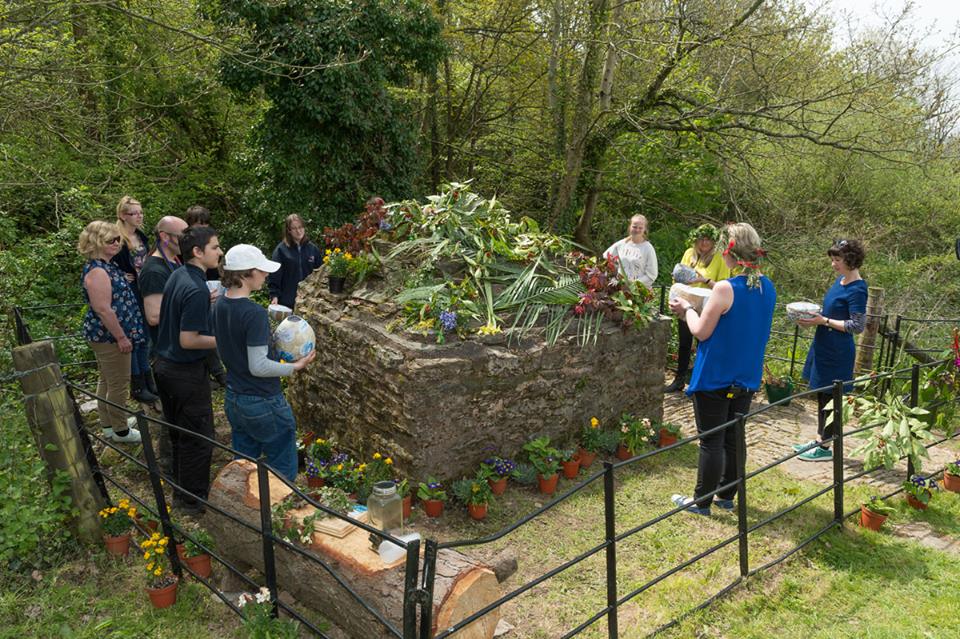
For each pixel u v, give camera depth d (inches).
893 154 648.4
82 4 304.0
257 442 160.6
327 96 419.2
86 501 154.9
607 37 495.2
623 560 160.7
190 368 164.4
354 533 124.3
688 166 584.7
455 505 182.9
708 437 173.2
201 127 542.3
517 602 143.3
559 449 209.6
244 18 406.6
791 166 674.2
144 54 461.4
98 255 190.5
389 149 471.8
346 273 212.1
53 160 386.3
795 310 222.1
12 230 323.9
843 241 214.8
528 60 577.3
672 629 134.4
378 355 181.6
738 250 163.2
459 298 189.5
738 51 500.4
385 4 436.1
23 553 147.2
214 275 239.1
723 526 176.4
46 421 148.1
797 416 270.8
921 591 148.0
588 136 557.0
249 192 465.7
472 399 183.5
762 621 137.5
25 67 315.6
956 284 583.8
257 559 135.4
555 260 224.8
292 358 156.5
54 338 269.0
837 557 161.8
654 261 273.6
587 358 211.2
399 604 108.7
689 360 299.4
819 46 526.6
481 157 629.9
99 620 134.1
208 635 130.6
